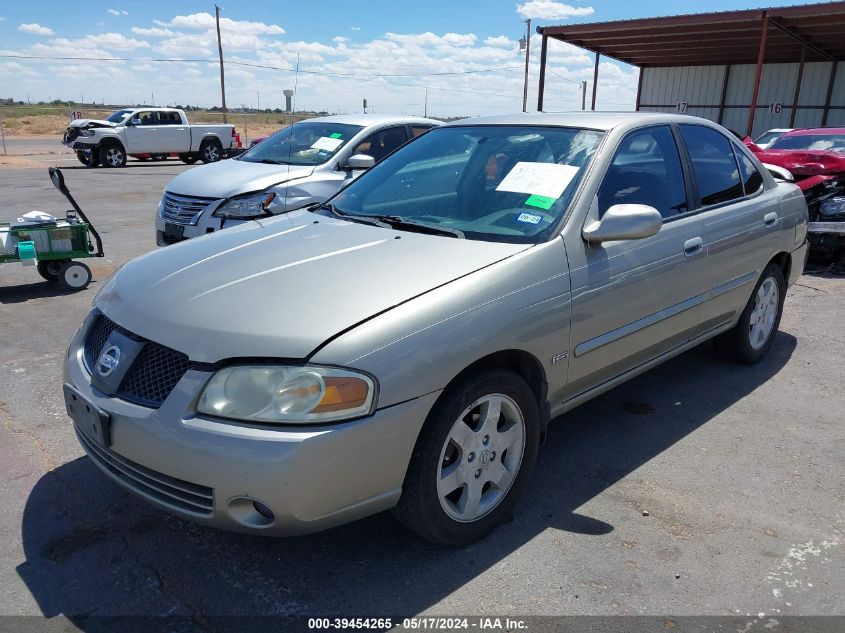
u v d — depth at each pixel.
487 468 2.81
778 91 24.75
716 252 3.96
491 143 3.71
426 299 2.54
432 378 2.45
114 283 3.01
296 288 2.60
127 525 2.95
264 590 2.56
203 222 6.72
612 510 3.10
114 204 13.17
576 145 3.46
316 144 7.80
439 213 3.39
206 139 24.97
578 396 3.29
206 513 2.34
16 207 12.51
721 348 4.80
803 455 3.62
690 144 4.04
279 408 2.26
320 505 2.30
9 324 5.67
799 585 2.60
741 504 3.15
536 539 2.88
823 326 5.84
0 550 2.77
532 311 2.80
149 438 2.37
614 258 3.24
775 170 5.71
